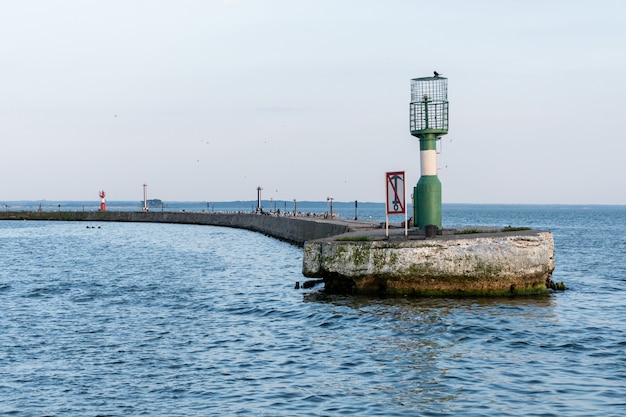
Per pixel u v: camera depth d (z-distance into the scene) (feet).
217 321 82.48
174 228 340.18
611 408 48.42
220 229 329.11
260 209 360.89
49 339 72.79
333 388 54.03
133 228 340.80
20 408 50.78
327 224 164.25
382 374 57.72
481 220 526.16
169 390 54.39
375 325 76.64
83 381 57.16
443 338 70.23
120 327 79.10
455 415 47.57
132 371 59.98
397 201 97.19
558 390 52.70
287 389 53.93
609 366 59.52
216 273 135.54
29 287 114.73
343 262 94.17
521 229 109.40
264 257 170.60
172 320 83.35
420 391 53.01
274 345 68.85
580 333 72.69
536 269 93.61
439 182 110.22
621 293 102.53
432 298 91.66
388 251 92.48
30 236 273.75
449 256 91.50
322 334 73.41
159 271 140.26
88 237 264.31
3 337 73.87
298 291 105.81
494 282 92.48
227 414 48.62
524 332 72.69
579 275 130.21
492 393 52.24
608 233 321.52
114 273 136.77
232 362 62.44
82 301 98.68
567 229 375.25
